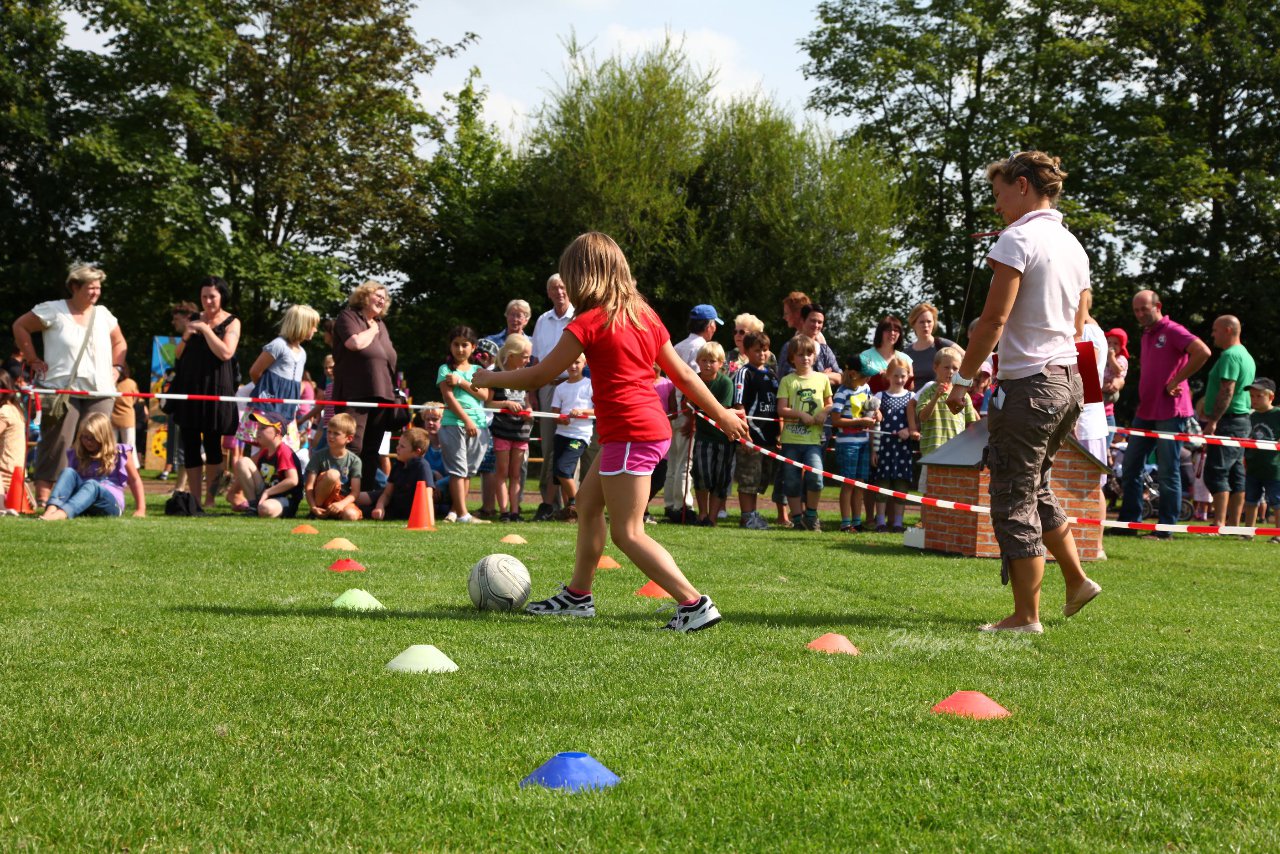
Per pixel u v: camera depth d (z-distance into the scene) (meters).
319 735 2.81
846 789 2.47
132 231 26.97
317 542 7.34
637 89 29.48
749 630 4.47
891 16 31.62
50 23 26.81
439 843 2.13
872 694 3.39
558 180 29.58
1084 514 8.09
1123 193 28.72
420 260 32.56
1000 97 31.06
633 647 4.03
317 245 30.38
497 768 2.58
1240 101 30.03
